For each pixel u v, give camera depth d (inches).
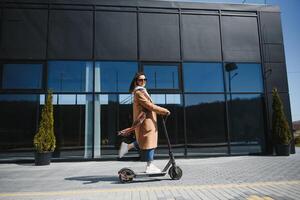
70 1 387.2
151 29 396.2
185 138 374.3
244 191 167.2
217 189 173.9
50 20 381.1
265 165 282.8
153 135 202.1
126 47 387.2
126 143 207.6
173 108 381.4
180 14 404.5
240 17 420.5
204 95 390.9
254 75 408.5
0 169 285.4
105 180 212.4
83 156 359.3
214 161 330.0
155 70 388.5
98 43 383.6
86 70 377.7
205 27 408.5
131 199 152.3
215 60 401.7
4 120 353.1
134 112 209.2
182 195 159.3
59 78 371.6
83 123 366.3
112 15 392.8
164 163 320.2
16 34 372.8
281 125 374.0
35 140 319.6
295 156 362.9
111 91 377.1
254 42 416.8
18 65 367.9
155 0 402.3
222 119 388.2
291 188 174.1
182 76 389.7
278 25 426.6
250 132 391.5
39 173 255.1
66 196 161.9
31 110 359.3
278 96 384.2
